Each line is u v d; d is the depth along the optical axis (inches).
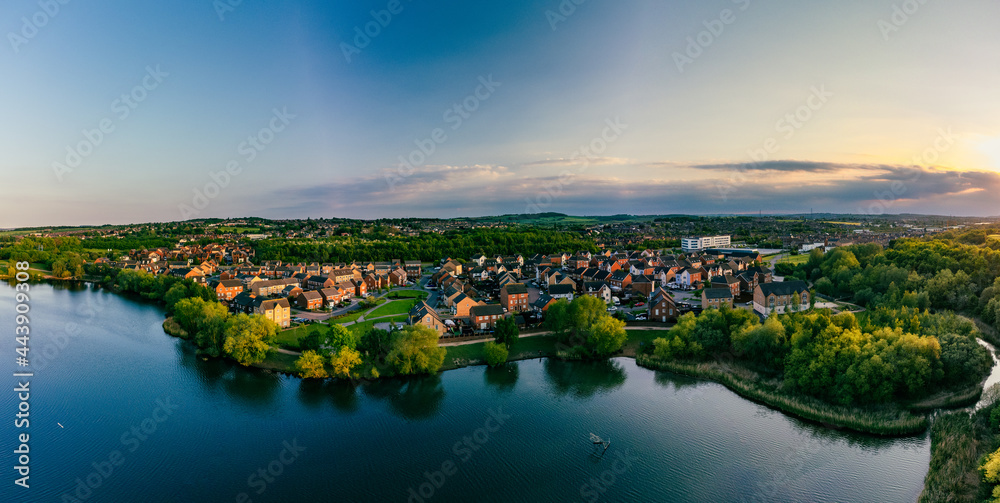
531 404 3198.8
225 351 3907.5
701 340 3858.3
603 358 4033.0
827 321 3358.8
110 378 3627.0
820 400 3011.8
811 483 2309.3
